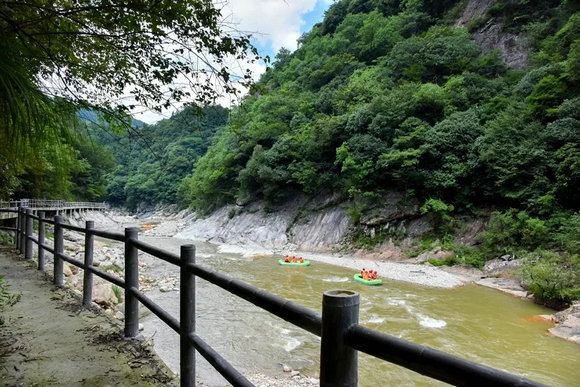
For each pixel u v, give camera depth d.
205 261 17.44
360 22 37.31
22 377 2.22
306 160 23.64
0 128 1.58
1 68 1.42
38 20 1.70
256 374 5.86
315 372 5.97
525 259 12.27
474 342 7.53
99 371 2.32
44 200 21.83
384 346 0.79
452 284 12.48
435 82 23.41
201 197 35.47
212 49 2.07
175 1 1.80
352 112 21.98
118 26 1.92
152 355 2.57
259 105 32.12
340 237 20.11
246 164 28.44
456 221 16.64
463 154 17.27
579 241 11.22
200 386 5.18
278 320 8.45
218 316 8.69
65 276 7.30
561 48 18.77
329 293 0.94
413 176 17.91
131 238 2.81
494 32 25.50
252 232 24.44
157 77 2.17
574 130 13.73
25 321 3.23
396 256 17.08
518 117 15.91
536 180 14.26
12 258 6.29
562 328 8.05
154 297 10.05
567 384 5.86
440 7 32.41
